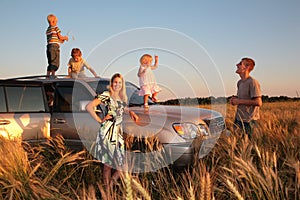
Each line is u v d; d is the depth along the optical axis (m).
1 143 4.05
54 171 3.70
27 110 5.18
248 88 5.33
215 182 3.45
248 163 3.02
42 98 5.42
